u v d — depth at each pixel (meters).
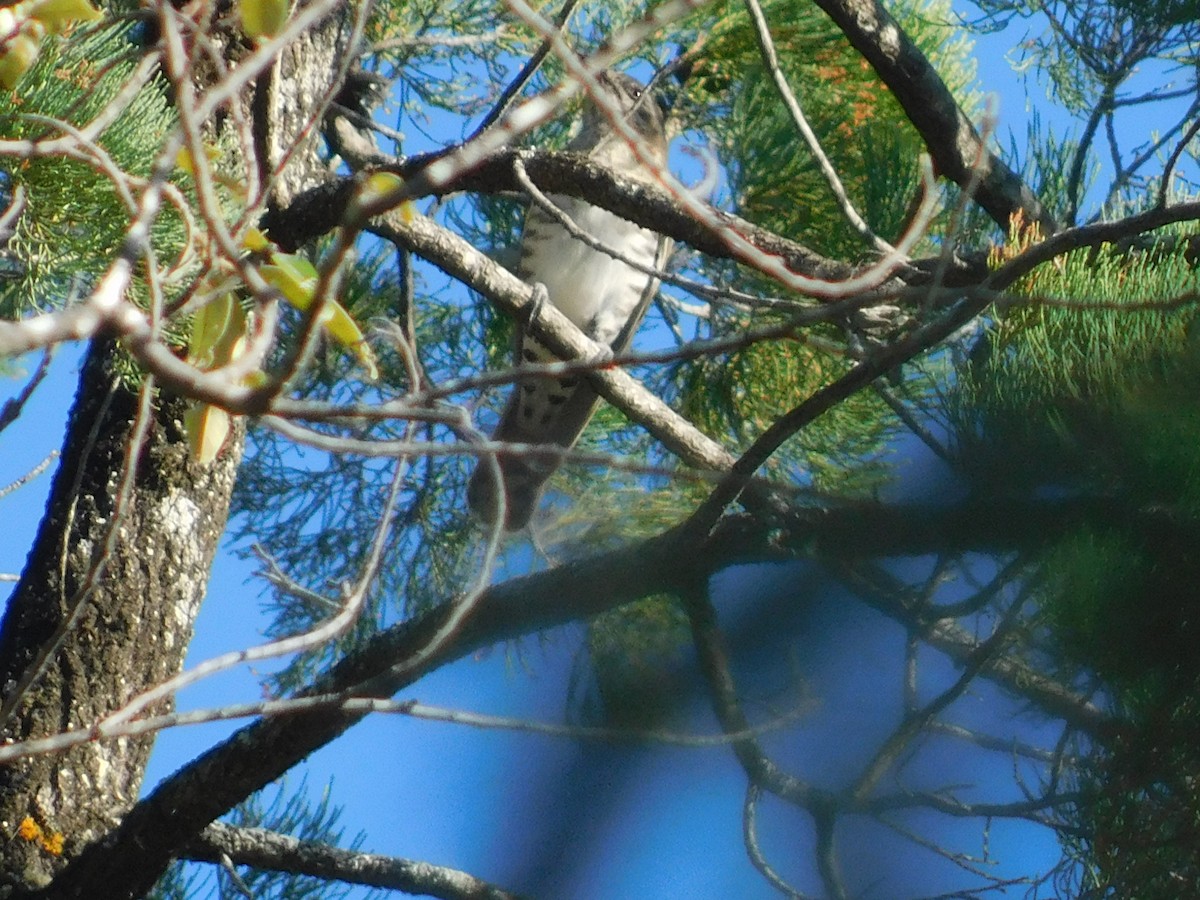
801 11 8.54
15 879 6.05
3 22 3.69
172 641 6.61
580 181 6.59
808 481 8.41
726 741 5.05
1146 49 7.89
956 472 5.12
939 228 7.95
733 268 8.66
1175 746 4.38
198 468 6.78
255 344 2.72
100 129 3.21
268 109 6.22
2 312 5.09
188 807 6.01
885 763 5.55
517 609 6.05
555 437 9.37
